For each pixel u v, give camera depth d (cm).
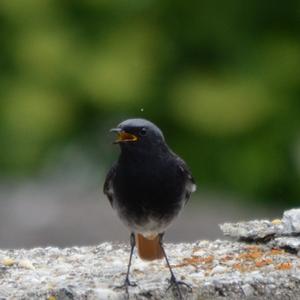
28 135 1791
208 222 1546
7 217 1541
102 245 990
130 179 861
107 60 1783
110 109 1808
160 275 873
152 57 1825
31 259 946
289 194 1889
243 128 1816
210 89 1816
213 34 1880
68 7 1820
